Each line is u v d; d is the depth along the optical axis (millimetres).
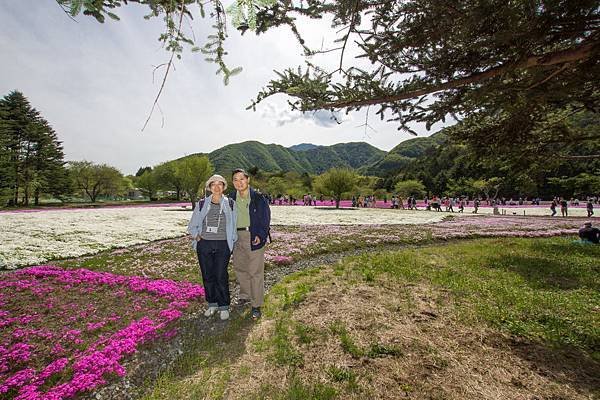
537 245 11625
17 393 3262
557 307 5184
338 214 31359
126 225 20109
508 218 25719
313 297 5891
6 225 19062
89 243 13023
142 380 3604
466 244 12836
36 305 5781
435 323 4684
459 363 3607
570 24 3025
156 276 7910
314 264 9656
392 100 4250
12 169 41969
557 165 7336
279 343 4070
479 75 3736
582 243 11531
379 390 3127
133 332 4523
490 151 6551
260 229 5168
